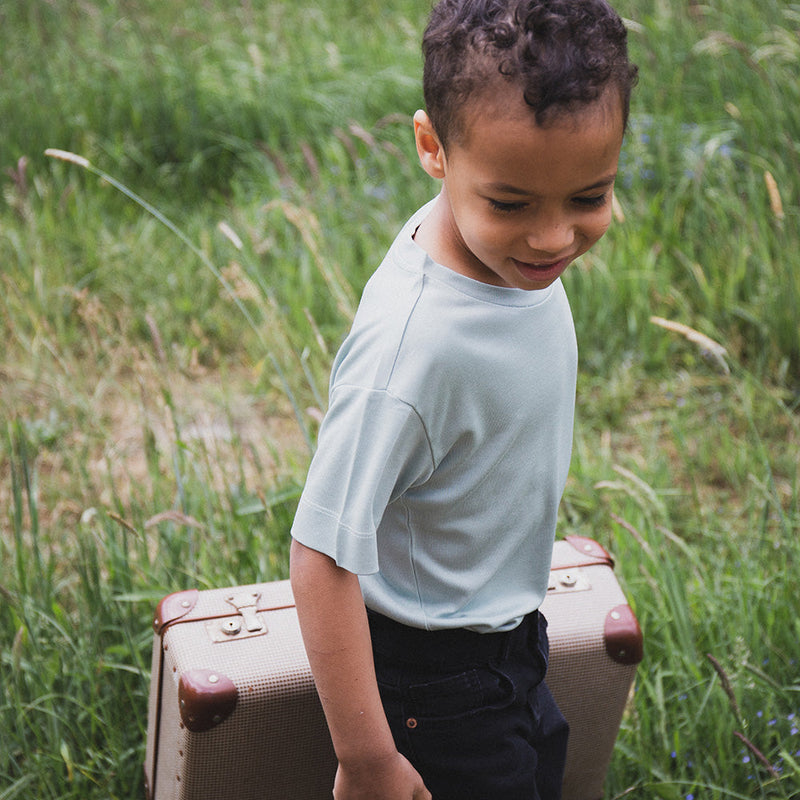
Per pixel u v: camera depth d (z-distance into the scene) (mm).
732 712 2045
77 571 2404
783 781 2033
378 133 4973
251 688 1553
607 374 3713
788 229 3846
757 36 5211
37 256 3988
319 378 3480
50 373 3357
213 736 1555
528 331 1281
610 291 3818
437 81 1142
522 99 1070
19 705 2055
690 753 2113
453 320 1225
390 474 1225
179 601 1690
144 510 2684
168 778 1683
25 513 2992
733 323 3732
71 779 2010
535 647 1479
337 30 6113
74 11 6172
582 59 1070
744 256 3785
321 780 1669
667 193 4305
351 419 1225
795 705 2186
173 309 3996
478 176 1127
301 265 4031
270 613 1682
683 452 3047
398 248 1292
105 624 2334
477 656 1402
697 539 2873
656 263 4031
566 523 2828
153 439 2633
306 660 1594
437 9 1176
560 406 1368
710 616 2363
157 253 4250
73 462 3045
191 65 5457
